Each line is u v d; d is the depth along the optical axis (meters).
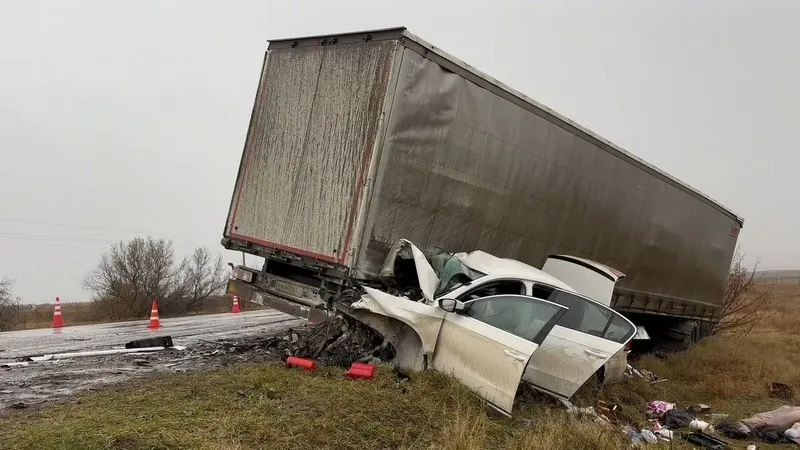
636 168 11.26
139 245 21.81
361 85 6.64
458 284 6.29
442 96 6.97
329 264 6.57
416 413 4.99
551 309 5.57
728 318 21.00
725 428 6.98
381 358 6.32
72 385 5.80
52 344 9.43
